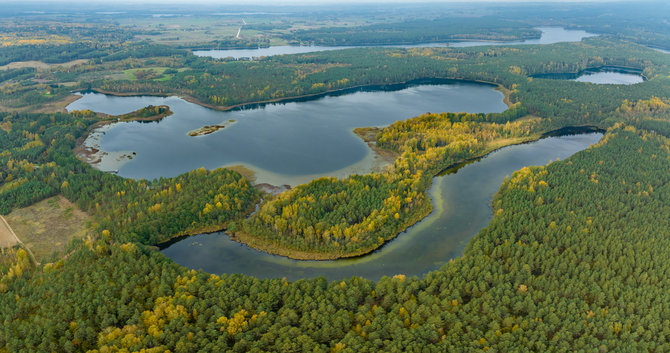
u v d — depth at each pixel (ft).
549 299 403.54
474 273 448.24
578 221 535.60
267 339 370.73
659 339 367.86
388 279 444.14
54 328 375.45
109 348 357.82
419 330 376.89
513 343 363.56
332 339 378.32
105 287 422.82
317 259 522.06
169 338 370.94
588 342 366.63
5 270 466.29
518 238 530.27
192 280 440.45
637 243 480.23
